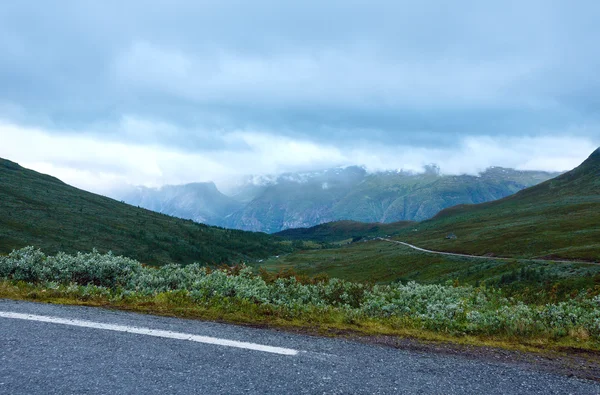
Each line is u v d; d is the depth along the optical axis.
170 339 5.54
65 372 4.30
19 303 7.18
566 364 5.81
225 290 9.31
